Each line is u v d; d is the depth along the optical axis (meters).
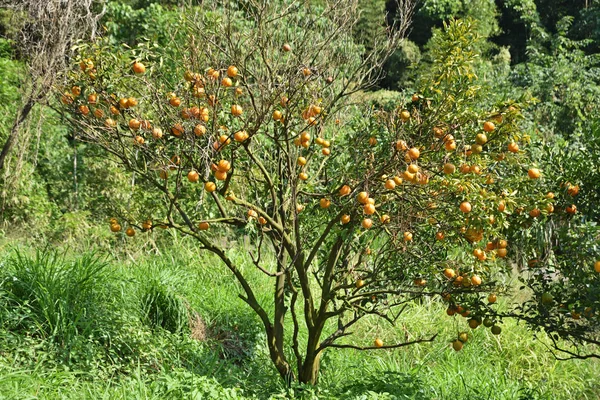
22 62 9.18
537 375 6.74
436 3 21.56
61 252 7.91
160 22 11.67
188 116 4.30
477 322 4.82
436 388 5.79
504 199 4.24
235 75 4.40
